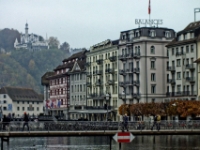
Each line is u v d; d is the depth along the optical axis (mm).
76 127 74000
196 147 83188
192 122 78688
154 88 143750
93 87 170125
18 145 90375
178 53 135250
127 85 148750
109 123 75438
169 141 94625
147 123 77500
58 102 164250
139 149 80875
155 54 144000
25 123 72125
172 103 120188
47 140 103562
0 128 70875
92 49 173000
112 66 157750
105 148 83312
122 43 151750
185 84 132250
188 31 132625
